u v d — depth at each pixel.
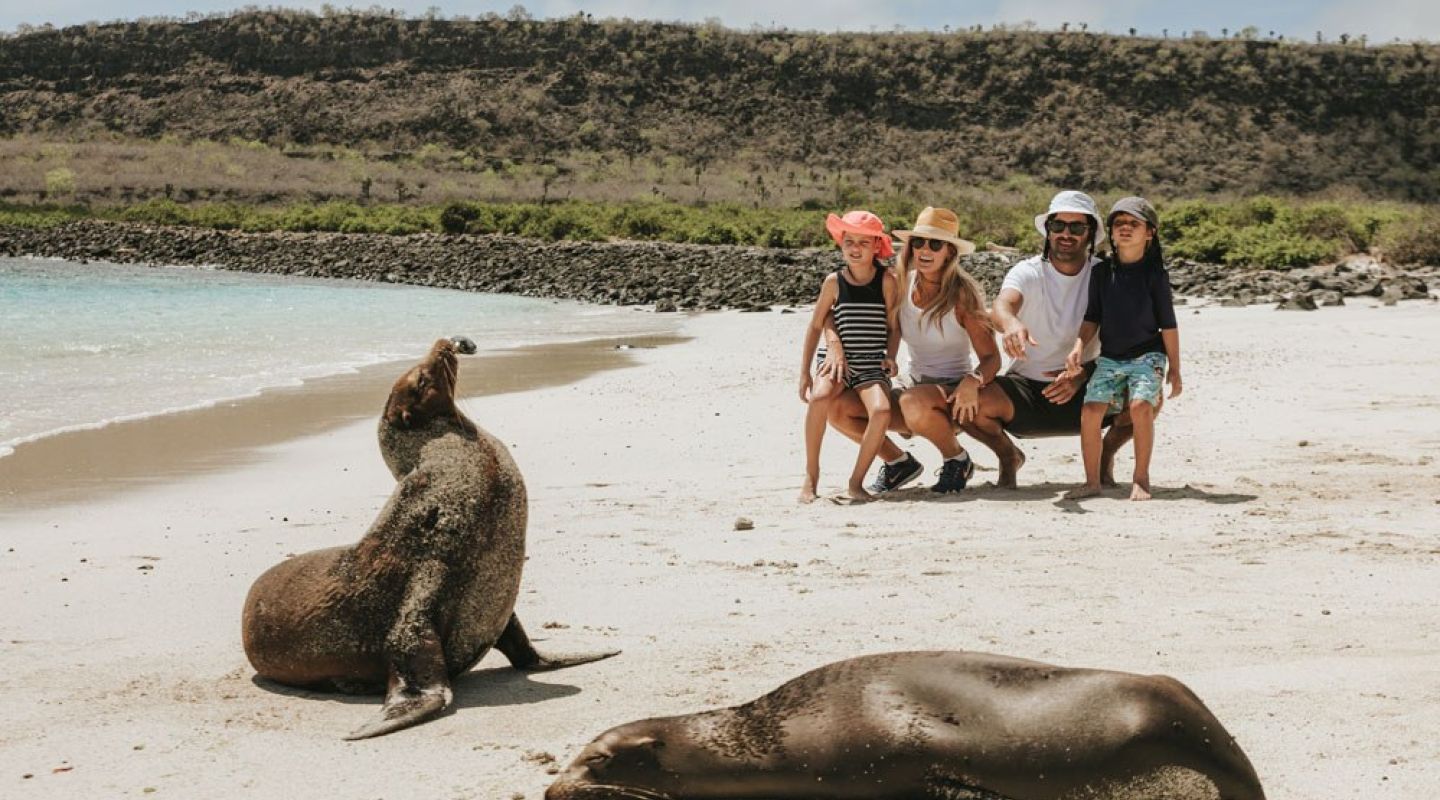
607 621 5.97
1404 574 6.30
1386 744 4.18
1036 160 111.06
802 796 3.51
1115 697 3.29
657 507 8.61
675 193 91.25
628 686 5.05
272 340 22.03
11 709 4.96
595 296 34.78
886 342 9.12
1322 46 124.69
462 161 102.56
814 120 117.25
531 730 4.62
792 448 11.04
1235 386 13.48
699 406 13.74
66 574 7.18
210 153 99.12
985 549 7.10
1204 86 119.31
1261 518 7.65
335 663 5.10
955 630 5.57
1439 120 116.25
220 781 4.21
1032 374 8.99
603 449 11.25
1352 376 14.08
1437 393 12.67
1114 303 8.59
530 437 12.01
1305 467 9.32
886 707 3.46
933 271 8.92
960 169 109.88
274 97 118.19
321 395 15.26
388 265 46.66
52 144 101.25
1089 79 120.50
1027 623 5.64
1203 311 23.42
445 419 5.36
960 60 124.06
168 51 125.06
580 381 16.38
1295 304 23.08
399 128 112.88
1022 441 11.09
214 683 5.29
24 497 9.61
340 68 122.50
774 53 125.56
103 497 9.61
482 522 5.15
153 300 31.78
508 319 27.52
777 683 4.99
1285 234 38.81
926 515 8.09
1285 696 4.63
